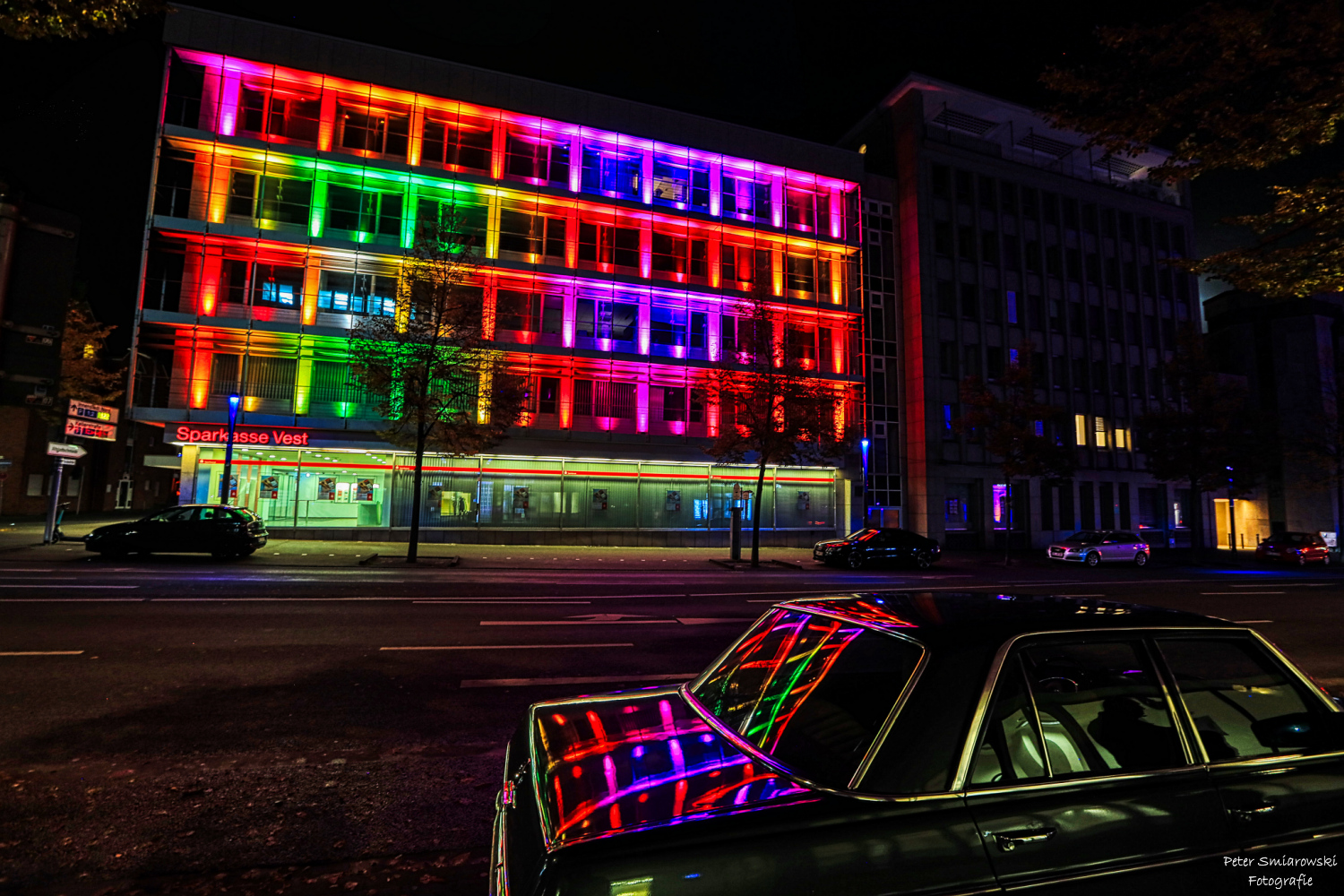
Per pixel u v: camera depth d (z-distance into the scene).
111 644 7.73
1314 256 6.74
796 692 2.46
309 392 24.70
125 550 16.36
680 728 2.42
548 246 28.86
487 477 26.94
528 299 28.30
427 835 3.56
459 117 27.81
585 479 28.23
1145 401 39.69
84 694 5.98
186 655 7.40
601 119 29.45
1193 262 7.52
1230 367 44.78
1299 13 5.34
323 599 11.38
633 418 29.11
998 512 35.25
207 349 24.00
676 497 29.50
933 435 34.25
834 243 32.66
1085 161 40.84
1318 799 2.33
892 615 2.56
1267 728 2.48
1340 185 6.23
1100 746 2.37
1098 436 38.09
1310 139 6.05
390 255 25.42
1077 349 38.22
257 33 24.73
